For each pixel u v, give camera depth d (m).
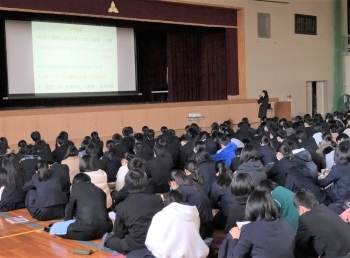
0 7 11.13
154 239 3.46
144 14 13.68
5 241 4.79
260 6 16.84
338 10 19.97
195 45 17.20
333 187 4.99
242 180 3.98
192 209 3.55
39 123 11.60
